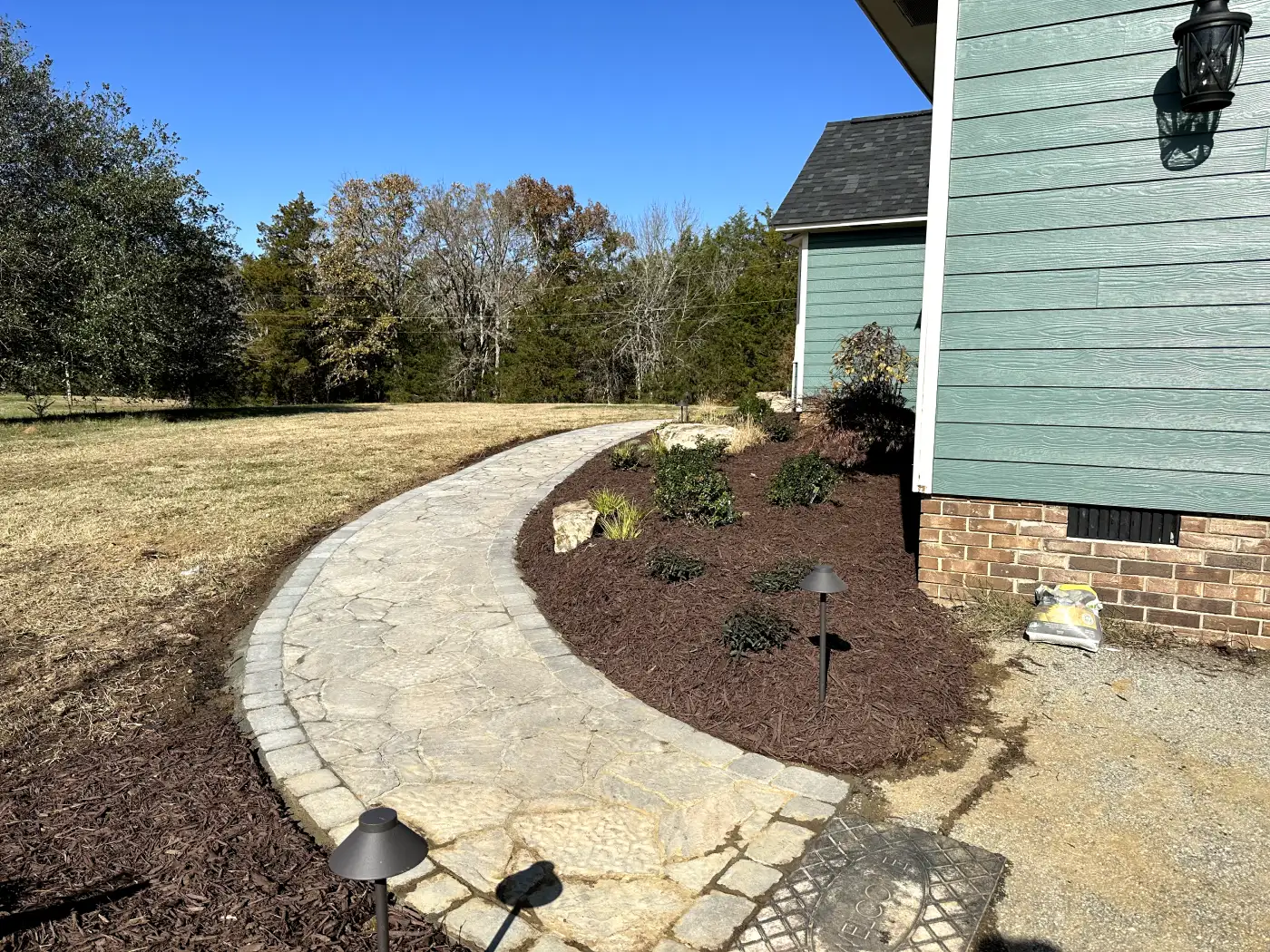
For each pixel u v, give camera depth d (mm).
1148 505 4418
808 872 2570
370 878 1666
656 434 10508
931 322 4762
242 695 4082
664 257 32562
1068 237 4410
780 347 24609
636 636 4492
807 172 11359
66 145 15953
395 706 3910
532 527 7383
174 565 6457
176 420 17766
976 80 4504
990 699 3783
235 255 19266
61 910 2393
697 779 3158
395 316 32906
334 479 10062
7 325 14828
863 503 7020
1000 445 4703
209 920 2350
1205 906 2393
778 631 4090
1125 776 3115
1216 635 4371
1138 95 4191
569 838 2779
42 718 3816
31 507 8438
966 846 2701
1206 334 4199
